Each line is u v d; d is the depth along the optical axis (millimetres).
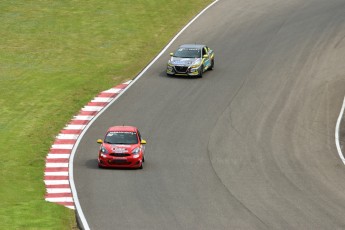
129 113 179250
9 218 112562
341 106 187000
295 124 174875
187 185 133875
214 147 158500
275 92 195750
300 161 151625
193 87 198250
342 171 145750
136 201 123812
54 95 193500
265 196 128250
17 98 191875
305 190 132500
